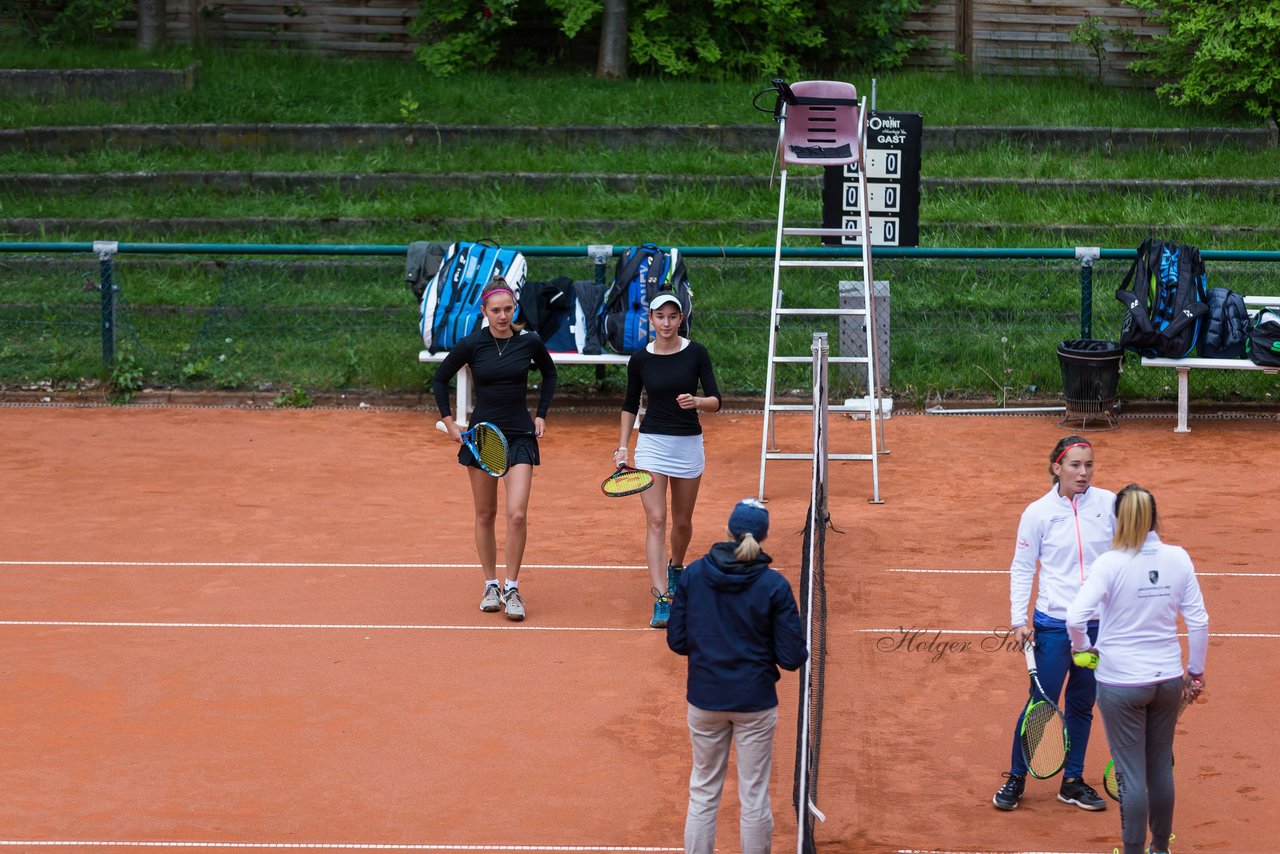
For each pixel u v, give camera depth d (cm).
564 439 4219
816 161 3709
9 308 5056
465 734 2219
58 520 3366
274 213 5634
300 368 4806
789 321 4988
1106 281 5047
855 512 3444
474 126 6122
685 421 2703
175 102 6306
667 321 2659
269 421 4419
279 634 2648
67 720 2255
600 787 2044
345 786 2038
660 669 2484
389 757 2136
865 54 6969
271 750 2156
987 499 3544
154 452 4025
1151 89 6856
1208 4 6062
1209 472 3759
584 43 7088
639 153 6053
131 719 2264
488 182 5844
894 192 4488
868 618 2723
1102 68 6894
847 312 3622
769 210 5650
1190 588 1775
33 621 2698
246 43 7025
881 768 2122
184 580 2948
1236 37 6031
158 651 2556
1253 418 4388
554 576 2997
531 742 2191
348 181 5844
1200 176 5791
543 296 4412
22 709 2294
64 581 2931
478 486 2733
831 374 4678
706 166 5894
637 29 6800
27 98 6356
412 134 6103
